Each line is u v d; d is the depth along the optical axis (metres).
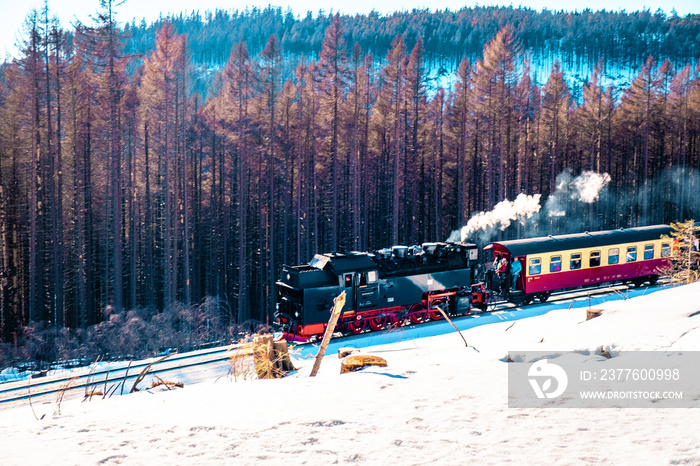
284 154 43.19
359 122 45.03
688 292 9.29
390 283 20.62
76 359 26.47
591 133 54.09
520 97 46.22
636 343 5.09
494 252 24.48
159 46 35.28
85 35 31.81
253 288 44.88
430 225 51.88
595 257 24.58
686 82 59.16
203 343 29.59
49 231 34.75
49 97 31.89
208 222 46.03
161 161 41.19
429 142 49.88
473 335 10.62
